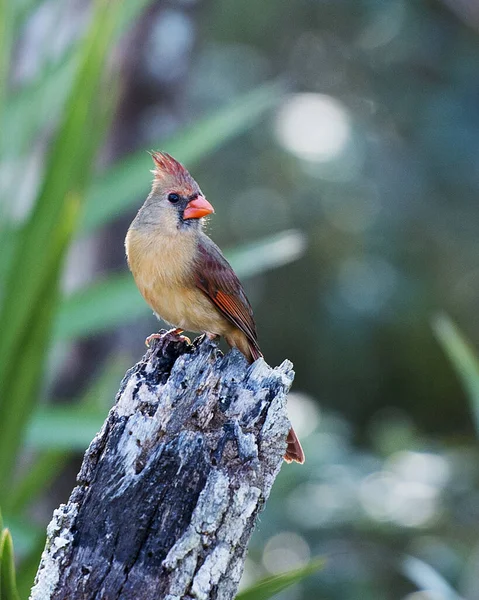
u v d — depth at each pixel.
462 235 16.84
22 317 6.55
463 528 12.61
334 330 17.05
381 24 17.11
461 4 14.99
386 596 12.23
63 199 6.71
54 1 10.01
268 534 12.41
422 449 13.76
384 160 16.72
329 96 17.48
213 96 16.70
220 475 4.50
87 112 6.78
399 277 16.98
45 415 7.22
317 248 17.19
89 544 4.51
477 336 17.14
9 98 7.34
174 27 12.40
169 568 4.41
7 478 6.67
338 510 12.47
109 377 8.18
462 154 16.30
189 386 4.89
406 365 18.50
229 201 16.88
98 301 7.54
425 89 16.97
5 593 4.40
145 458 4.73
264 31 17.72
